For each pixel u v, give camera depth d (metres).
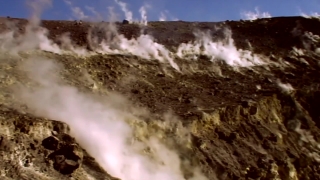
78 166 11.81
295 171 17.38
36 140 12.28
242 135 17.47
